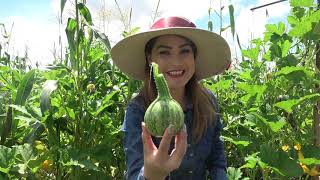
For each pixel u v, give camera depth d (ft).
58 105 4.08
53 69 4.15
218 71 3.43
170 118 2.07
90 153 3.82
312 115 4.20
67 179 4.16
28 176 3.89
